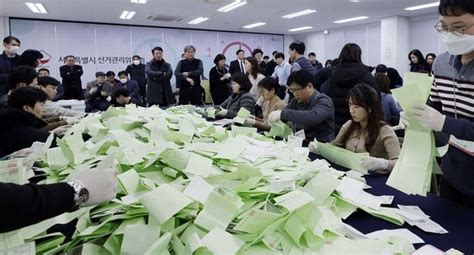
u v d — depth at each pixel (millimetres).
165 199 818
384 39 9484
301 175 1072
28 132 1941
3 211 579
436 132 1002
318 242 790
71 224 879
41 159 1325
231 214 820
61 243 806
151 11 8039
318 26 10742
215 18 9078
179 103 5426
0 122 1890
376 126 1835
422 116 978
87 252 751
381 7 7832
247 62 4316
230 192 902
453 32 1090
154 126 1678
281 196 915
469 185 1255
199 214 812
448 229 914
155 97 5309
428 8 7996
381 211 988
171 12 8172
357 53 2850
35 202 621
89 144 1496
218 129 1737
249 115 2811
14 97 2164
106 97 5934
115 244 774
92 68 9789
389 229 903
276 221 806
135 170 1039
